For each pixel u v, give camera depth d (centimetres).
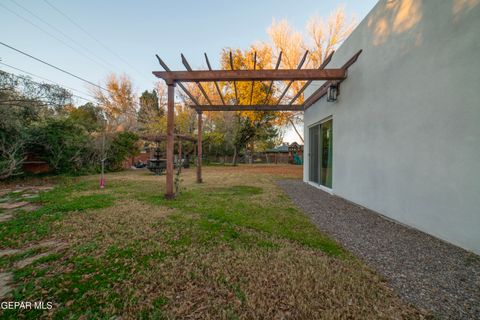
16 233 271
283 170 1373
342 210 385
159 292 157
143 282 170
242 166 1830
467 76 212
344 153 472
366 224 309
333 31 1110
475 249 209
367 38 381
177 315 135
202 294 155
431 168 256
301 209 392
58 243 244
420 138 271
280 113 1466
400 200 308
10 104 671
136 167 1548
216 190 593
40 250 225
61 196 493
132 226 297
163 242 246
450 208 233
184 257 210
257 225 301
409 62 287
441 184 243
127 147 1284
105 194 521
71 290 159
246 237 260
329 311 137
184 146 1712
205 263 197
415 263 196
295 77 407
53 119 864
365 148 393
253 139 1906
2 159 697
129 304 144
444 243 238
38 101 743
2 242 246
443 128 239
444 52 236
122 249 227
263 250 225
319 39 1137
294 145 2377
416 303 144
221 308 141
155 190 583
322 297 150
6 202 439
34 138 775
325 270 185
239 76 403
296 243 245
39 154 841
